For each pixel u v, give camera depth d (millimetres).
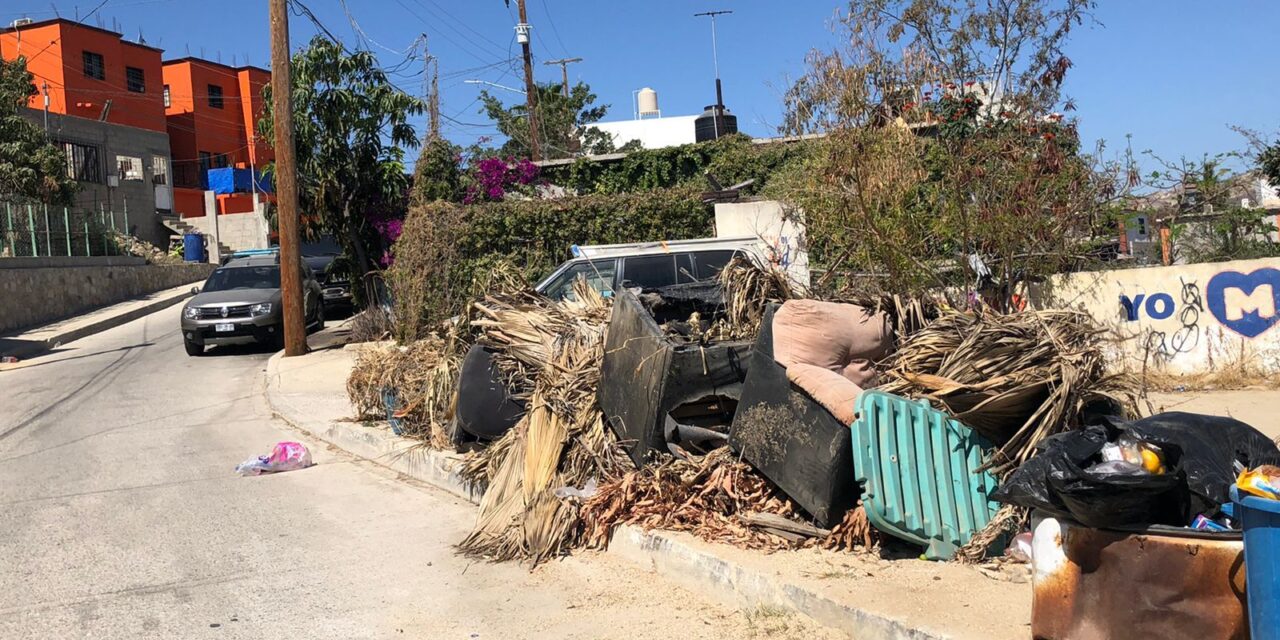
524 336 7707
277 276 20047
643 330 6344
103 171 39062
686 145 20391
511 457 6805
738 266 7164
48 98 39625
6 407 13375
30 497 8094
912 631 4082
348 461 9383
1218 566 3441
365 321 18266
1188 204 12344
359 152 19641
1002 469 5367
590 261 10664
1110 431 3908
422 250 15922
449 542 6523
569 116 43656
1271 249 12188
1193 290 10438
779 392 5637
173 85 49844
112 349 20125
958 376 5516
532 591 5449
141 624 5102
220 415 12281
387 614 5184
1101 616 3666
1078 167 9969
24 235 25703
